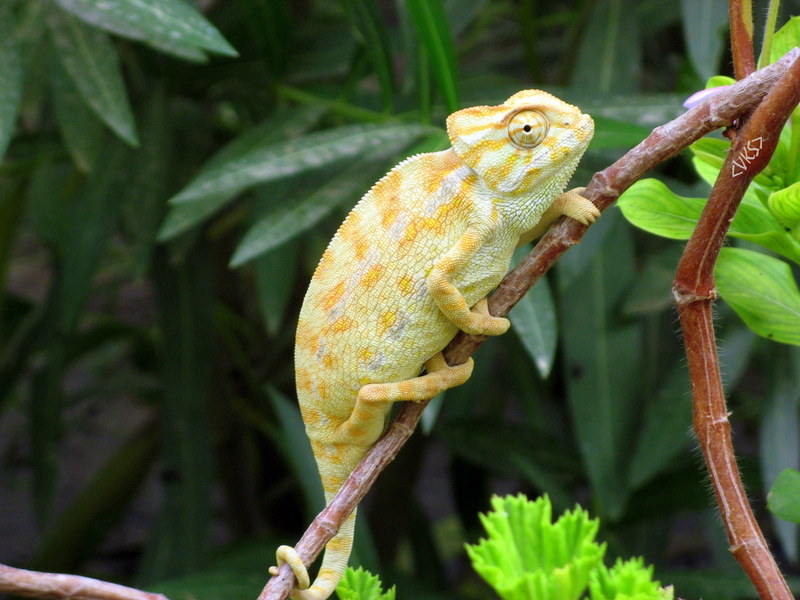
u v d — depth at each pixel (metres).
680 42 1.93
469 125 1.00
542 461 1.58
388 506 1.92
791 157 0.98
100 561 2.43
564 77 1.64
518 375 1.78
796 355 1.29
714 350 0.96
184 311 1.50
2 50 1.19
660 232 1.02
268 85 1.40
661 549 1.60
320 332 1.01
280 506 2.23
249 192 1.85
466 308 0.99
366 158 1.26
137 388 2.04
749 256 1.04
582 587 0.93
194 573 1.34
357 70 1.31
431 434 1.88
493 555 0.94
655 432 1.30
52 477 1.61
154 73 1.40
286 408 1.27
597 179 0.98
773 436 1.29
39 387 1.60
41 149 1.58
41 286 2.84
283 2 1.30
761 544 0.94
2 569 0.92
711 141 0.99
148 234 1.33
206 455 1.46
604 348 1.34
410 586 1.46
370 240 1.01
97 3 1.17
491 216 0.99
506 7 1.91
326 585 1.01
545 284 1.15
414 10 1.16
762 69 0.94
